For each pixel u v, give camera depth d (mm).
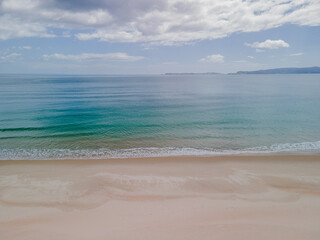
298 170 9289
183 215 5789
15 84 85750
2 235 5035
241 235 4938
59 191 7254
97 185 7727
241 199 6715
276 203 6445
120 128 18203
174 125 19359
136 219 5621
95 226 5340
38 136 15633
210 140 14859
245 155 11508
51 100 37625
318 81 113000
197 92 55469
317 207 6215
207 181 8102
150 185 7750
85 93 51656
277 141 14539
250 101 36438
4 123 19906
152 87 75688
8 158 11305
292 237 4871
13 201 6570
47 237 4953
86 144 13914
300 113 24906
